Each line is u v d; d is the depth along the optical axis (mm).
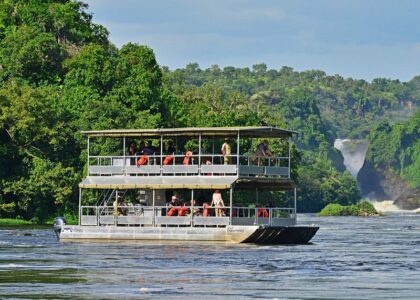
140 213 175375
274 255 147875
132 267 131250
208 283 116125
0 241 177125
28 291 109812
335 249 165375
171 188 170875
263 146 176000
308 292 109938
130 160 176000
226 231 166000
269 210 170125
